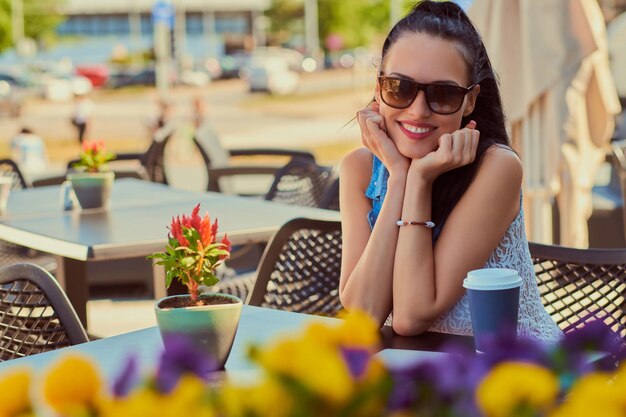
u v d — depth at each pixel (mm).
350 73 52094
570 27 4941
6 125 30141
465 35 2549
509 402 859
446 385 898
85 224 3898
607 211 5918
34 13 61875
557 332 2613
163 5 23656
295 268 3271
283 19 70625
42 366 1971
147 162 6883
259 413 850
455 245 2488
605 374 1011
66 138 25547
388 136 2629
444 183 2557
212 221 3916
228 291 4023
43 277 2572
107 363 1979
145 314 6043
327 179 5066
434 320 2459
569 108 4941
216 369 1913
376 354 2031
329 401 849
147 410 844
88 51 65250
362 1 66375
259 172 5938
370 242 2549
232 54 68438
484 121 2666
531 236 5184
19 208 4414
